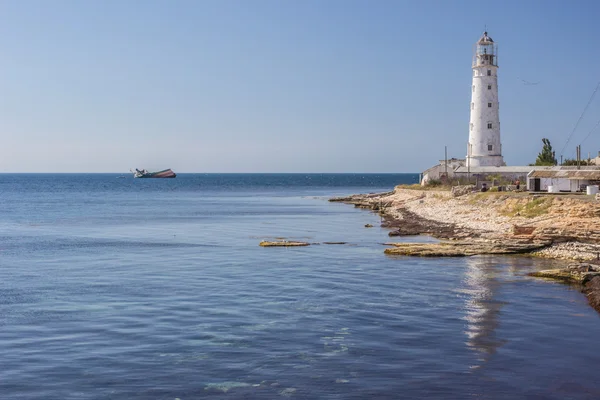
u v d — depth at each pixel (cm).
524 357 2353
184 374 2192
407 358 2342
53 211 11494
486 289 3622
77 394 2022
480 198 8788
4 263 4784
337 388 2053
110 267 4553
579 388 2048
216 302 3303
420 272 4231
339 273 4212
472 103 11212
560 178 8862
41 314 3052
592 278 3759
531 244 5172
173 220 9269
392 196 13612
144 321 2905
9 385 2100
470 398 1964
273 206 13050
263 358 2353
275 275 4147
